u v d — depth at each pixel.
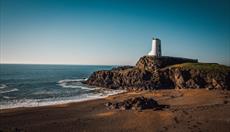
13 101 53.44
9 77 122.25
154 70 79.75
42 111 42.25
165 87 73.12
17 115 38.97
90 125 32.28
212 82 68.56
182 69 74.44
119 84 80.56
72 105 48.25
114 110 41.09
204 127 29.84
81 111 41.97
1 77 121.31
